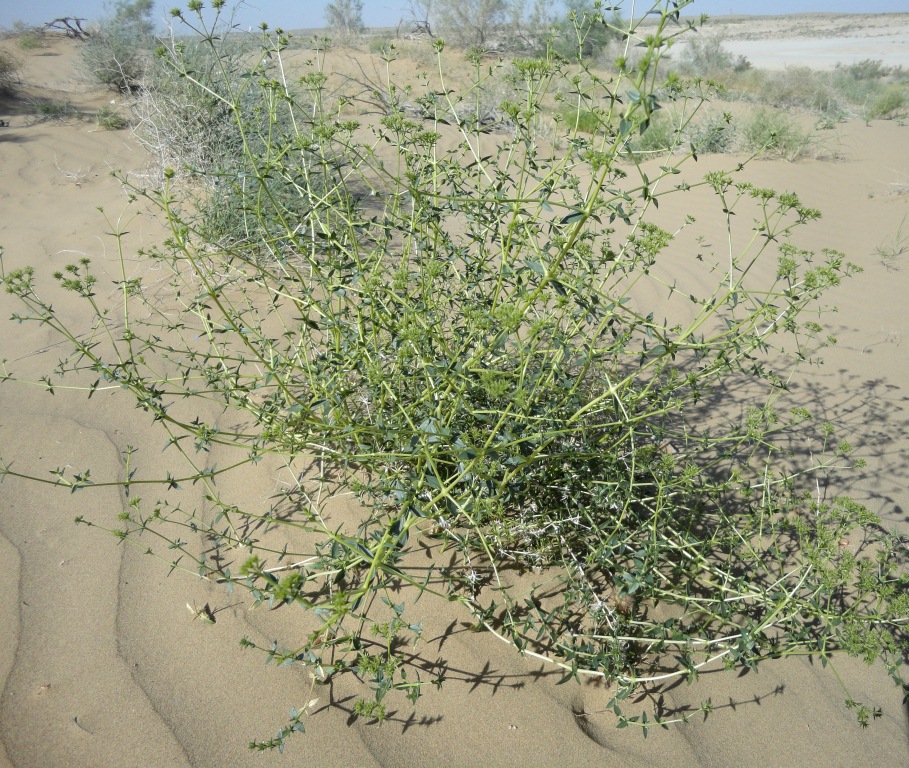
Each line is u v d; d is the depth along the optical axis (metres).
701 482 2.46
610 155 1.60
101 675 1.88
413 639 1.97
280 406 2.26
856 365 3.49
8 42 15.45
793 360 3.53
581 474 2.10
